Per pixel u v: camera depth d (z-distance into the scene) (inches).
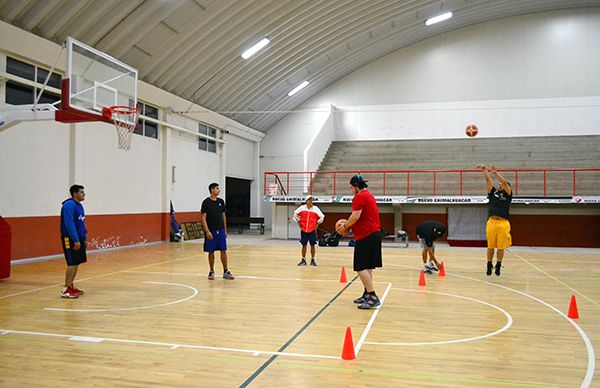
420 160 912.3
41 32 467.5
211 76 734.5
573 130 932.6
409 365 171.8
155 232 693.3
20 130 464.1
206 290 325.1
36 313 254.2
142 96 632.4
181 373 163.2
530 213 720.3
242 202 1095.6
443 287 341.4
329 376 160.2
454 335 213.0
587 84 929.5
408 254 575.2
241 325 230.1
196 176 807.7
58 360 176.9
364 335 212.5
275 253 572.1
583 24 932.6
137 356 181.8
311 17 715.4
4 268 364.8
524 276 398.9
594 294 318.0
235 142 969.5
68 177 525.7
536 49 951.0
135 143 646.5
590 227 698.2
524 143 921.5
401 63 1011.9
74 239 291.3
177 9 554.3
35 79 484.4
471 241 741.3
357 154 965.2
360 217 269.4
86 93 406.6
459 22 954.1
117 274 398.0
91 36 504.1
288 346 195.2
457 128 981.8
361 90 1031.0
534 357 181.8
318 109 1047.0
